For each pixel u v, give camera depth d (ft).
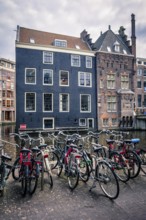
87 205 11.82
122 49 93.09
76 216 10.53
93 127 83.56
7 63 152.56
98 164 13.88
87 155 16.08
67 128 77.56
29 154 14.17
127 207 11.59
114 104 88.58
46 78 76.69
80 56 83.20
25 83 73.00
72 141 18.65
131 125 89.15
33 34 81.46
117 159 16.40
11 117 154.20
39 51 75.82
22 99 72.28
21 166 14.21
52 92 77.05
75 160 14.78
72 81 81.00
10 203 12.01
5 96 149.07
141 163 17.08
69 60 80.94
